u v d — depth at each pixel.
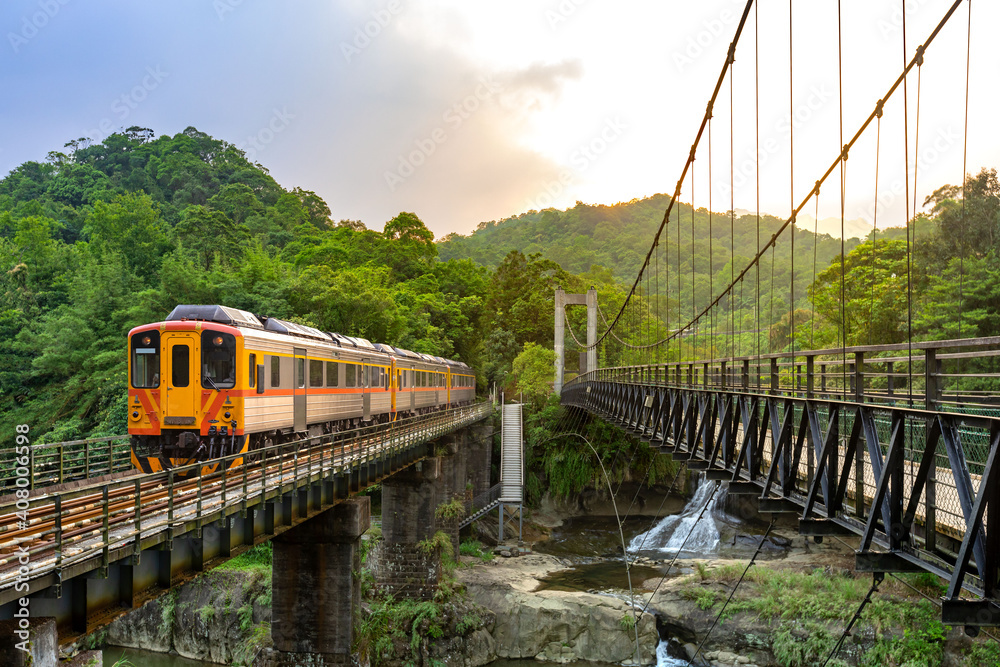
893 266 40.25
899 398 10.90
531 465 55.88
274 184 126.69
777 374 15.24
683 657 29.84
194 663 31.20
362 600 32.47
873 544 10.76
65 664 12.57
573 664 31.16
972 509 7.54
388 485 34.91
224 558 13.99
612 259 183.75
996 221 35.72
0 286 54.28
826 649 26.53
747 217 177.75
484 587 35.12
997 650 23.42
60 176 100.06
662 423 24.34
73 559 8.84
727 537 43.69
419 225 98.12
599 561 42.28
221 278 49.81
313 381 24.89
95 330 46.44
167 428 18.47
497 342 84.06
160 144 119.81
